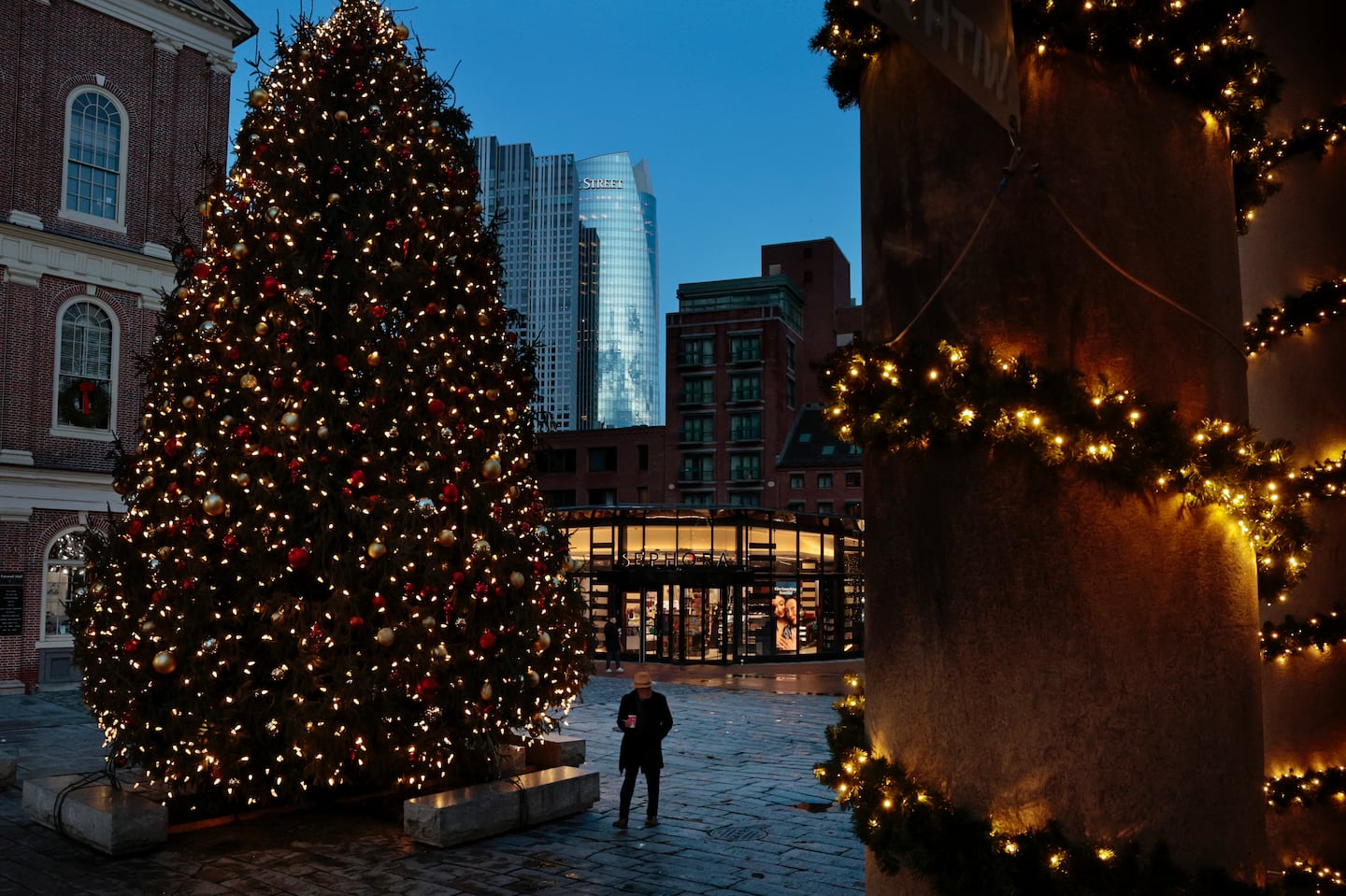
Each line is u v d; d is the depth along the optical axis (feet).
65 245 76.64
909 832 10.48
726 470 221.05
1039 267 10.61
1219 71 11.09
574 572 37.04
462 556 31.19
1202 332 10.97
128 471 33.22
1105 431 9.93
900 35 8.55
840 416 11.66
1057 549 10.22
